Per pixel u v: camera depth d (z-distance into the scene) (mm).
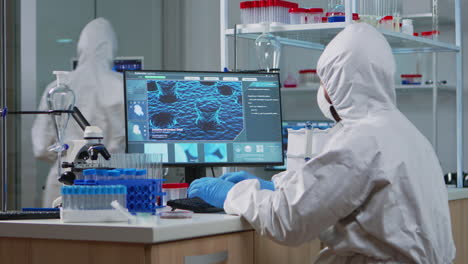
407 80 4383
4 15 4629
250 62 4738
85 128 2125
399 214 1649
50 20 4668
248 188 1851
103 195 1637
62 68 4676
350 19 2625
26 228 1643
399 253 1675
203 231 1634
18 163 4492
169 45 4996
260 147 2402
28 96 4621
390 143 1667
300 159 2461
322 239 1759
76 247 1596
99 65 3551
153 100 2316
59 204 2016
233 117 2385
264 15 2789
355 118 1728
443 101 4598
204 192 1950
